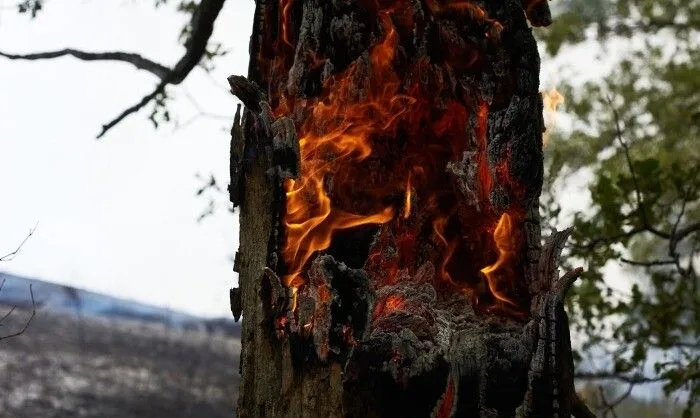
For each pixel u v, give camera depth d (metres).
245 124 3.29
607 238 5.22
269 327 3.14
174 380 9.79
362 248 3.46
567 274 3.06
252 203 3.26
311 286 3.08
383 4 3.44
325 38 3.42
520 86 3.23
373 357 2.97
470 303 3.30
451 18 3.36
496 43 3.26
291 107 3.44
